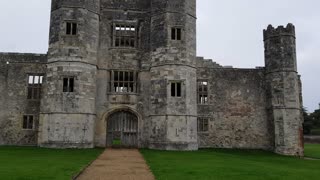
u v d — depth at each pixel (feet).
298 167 61.52
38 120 101.55
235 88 108.37
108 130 98.32
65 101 87.76
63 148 85.15
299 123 103.65
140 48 100.78
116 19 101.19
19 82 102.78
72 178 38.52
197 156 72.08
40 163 52.39
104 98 97.40
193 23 98.07
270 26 107.86
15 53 104.01
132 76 100.22
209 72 108.47
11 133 100.48
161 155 72.49
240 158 73.97
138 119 97.76
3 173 40.75
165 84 92.27
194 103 94.32
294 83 104.42
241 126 106.73
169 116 90.74
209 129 105.91
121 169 48.52
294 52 106.63
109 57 99.45
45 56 104.22
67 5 90.99
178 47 93.81
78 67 89.40
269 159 79.51
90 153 73.61
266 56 108.88
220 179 39.68
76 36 90.27
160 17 95.81
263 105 108.17
